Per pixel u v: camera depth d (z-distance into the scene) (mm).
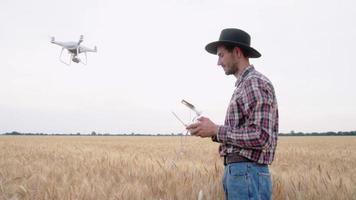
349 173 10180
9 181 8078
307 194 6527
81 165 10336
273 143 3533
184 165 10148
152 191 6758
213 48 3779
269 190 3555
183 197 6406
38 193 6762
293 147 31891
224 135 3377
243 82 3490
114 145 33250
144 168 9125
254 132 3289
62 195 6516
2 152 19422
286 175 8273
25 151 20500
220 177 7066
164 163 9000
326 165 13344
